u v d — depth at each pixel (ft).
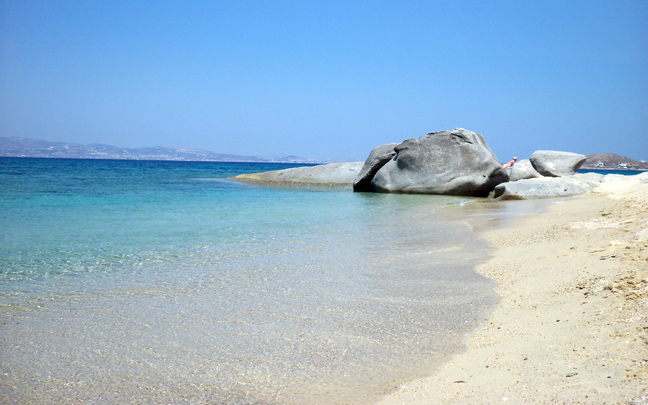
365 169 77.51
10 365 12.63
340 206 52.47
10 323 15.70
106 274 22.06
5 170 129.18
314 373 12.14
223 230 34.73
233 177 106.73
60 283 20.52
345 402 10.62
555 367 10.72
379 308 17.31
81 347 13.80
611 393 8.88
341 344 14.02
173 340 14.33
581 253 22.07
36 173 116.47
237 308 17.35
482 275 21.86
